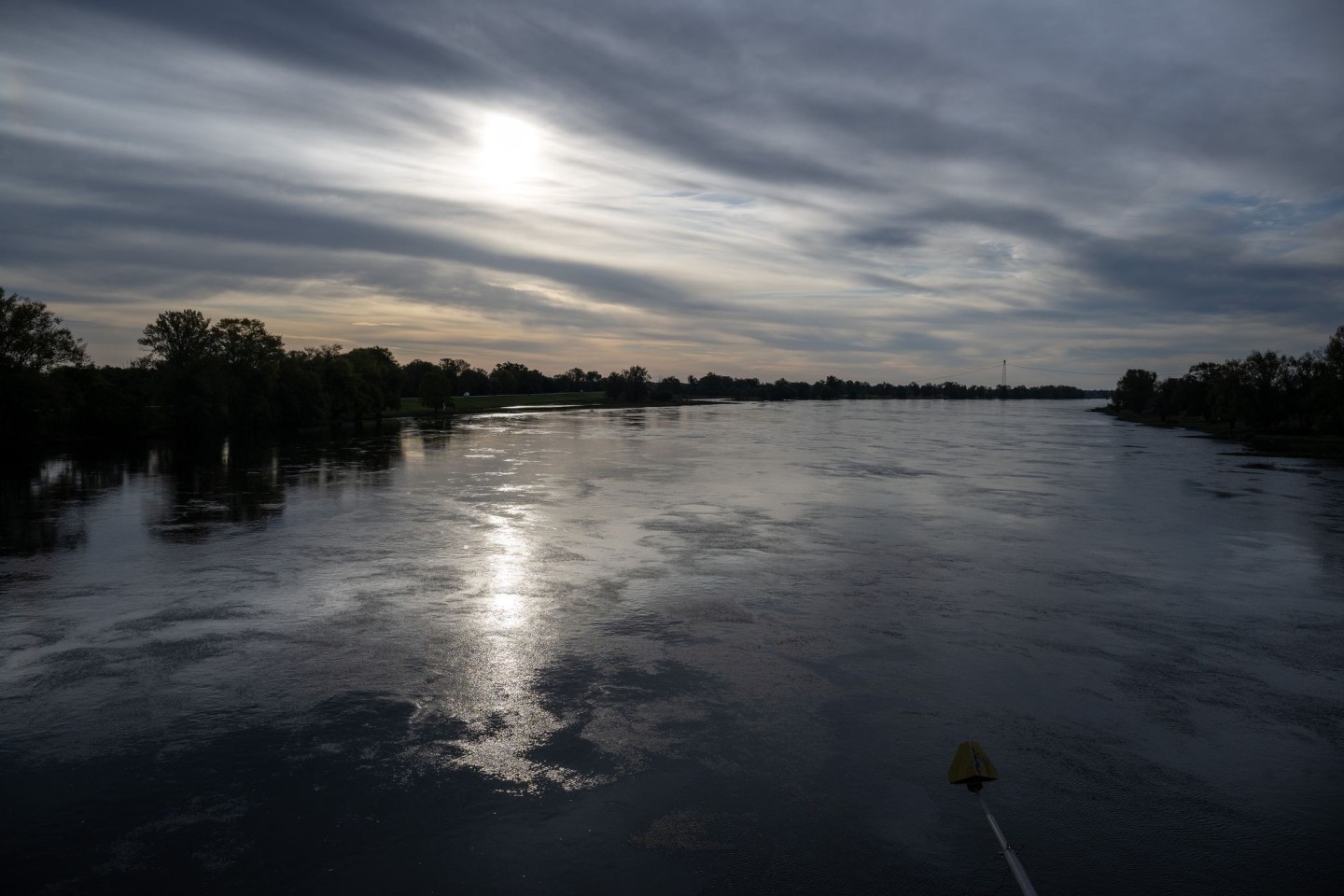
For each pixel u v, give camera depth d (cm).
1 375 5828
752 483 3834
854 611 1650
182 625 1532
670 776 987
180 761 1014
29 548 2236
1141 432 9331
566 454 5444
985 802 934
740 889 782
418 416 11944
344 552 2195
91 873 798
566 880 794
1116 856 839
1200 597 1781
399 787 957
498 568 2002
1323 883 798
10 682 1252
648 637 1482
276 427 8575
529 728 1108
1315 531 2616
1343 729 1128
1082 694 1236
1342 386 7256
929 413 16400
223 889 777
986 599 1750
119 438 7038
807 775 992
